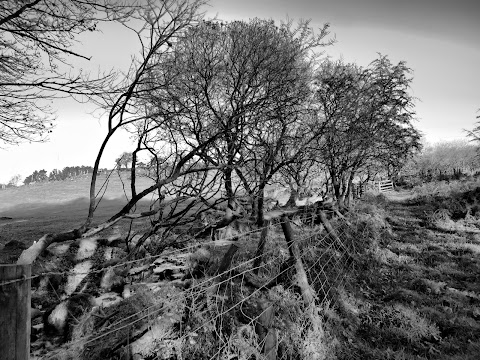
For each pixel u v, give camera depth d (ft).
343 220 27.09
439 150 120.37
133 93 15.34
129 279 18.34
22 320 5.36
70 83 14.42
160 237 22.72
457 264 26.02
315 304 17.13
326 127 26.86
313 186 36.01
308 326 14.61
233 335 11.85
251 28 22.34
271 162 22.54
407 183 87.45
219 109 22.26
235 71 23.06
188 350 11.50
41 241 10.84
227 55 23.03
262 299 13.75
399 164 39.04
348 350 15.24
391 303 19.74
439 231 36.11
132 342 11.51
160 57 16.11
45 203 256.73
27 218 121.08
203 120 21.75
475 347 15.56
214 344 11.88
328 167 32.58
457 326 17.48
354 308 18.84
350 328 17.08
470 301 20.18
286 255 17.30
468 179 67.62
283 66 22.91
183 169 20.16
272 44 22.41
